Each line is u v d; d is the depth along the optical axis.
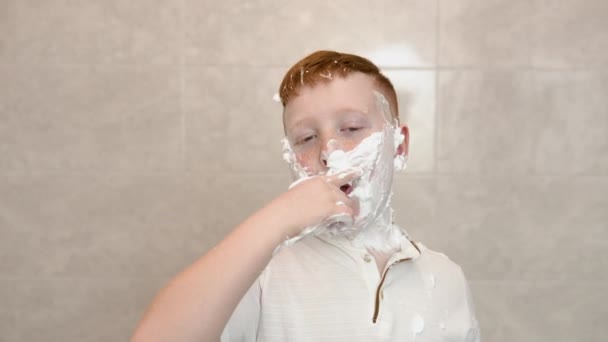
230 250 0.49
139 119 1.20
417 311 0.66
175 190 1.21
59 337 1.24
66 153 1.21
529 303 1.22
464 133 1.19
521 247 1.21
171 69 1.19
